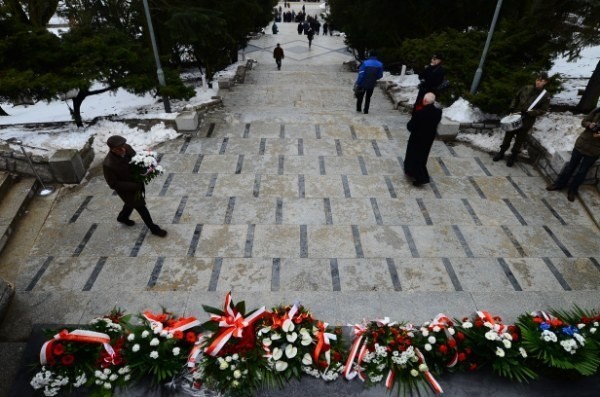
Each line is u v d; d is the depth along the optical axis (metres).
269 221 5.98
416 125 6.20
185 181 6.89
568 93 11.70
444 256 5.41
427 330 3.96
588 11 8.29
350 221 6.02
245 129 8.76
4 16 7.77
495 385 3.83
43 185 6.57
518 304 4.71
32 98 7.52
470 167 7.51
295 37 28.23
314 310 4.58
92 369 3.72
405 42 11.35
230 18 12.90
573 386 3.83
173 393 3.71
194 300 4.68
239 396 3.69
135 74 8.72
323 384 3.82
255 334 3.97
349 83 14.36
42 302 4.62
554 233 5.87
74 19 11.73
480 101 8.22
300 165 7.47
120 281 4.92
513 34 10.13
